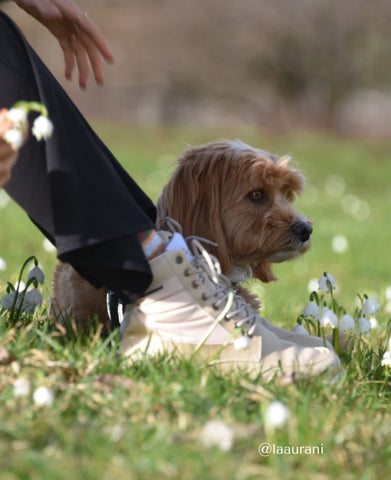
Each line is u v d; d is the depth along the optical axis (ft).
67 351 13.98
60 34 17.12
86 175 13.88
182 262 14.56
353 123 190.70
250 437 11.63
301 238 18.49
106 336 16.85
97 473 9.93
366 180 107.45
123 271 14.14
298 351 14.90
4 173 12.28
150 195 67.67
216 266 15.44
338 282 37.58
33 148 13.82
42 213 13.78
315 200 76.79
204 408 12.44
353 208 67.51
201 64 180.55
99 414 11.90
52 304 17.63
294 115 184.24
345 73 178.19
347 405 13.50
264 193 18.49
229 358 14.60
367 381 15.03
